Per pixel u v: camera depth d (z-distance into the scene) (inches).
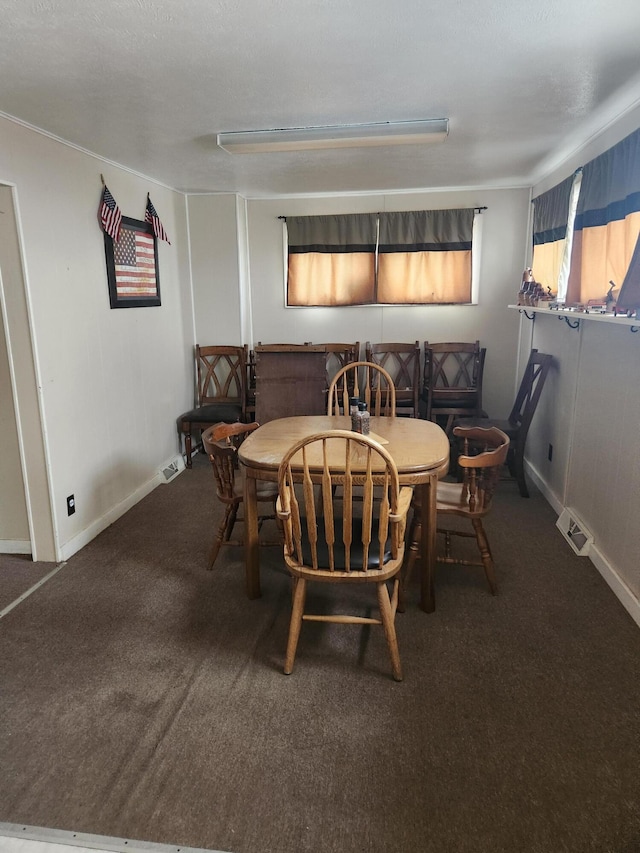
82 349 130.8
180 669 87.4
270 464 94.8
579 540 124.8
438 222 194.4
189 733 74.6
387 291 202.1
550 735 73.5
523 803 63.8
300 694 81.6
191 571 118.8
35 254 113.0
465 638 94.3
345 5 66.6
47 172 116.7
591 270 117.8
